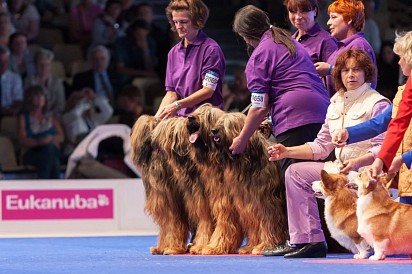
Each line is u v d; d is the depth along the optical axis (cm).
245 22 862
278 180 859
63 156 1577
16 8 1783
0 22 1689
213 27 1952
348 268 694
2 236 1296
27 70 1683
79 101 1614
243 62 1909
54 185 1338
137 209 1353
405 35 722
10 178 1524
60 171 1556
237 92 1582
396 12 1934
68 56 1791
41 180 1337
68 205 1341
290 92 845
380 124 775
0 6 1777
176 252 894
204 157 860
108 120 1620
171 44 1767
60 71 1761
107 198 1349
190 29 927
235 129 848
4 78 1630
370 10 1783
